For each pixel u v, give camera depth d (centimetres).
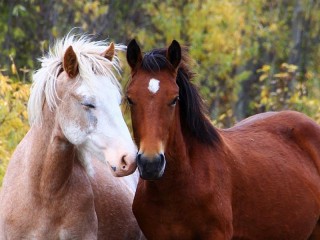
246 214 1252
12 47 2561
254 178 1264
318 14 3203
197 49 2667
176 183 1179
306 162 1359
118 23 2775
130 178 1310
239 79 2758
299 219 1314
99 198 1194
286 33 3117
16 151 1159
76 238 1125
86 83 1072
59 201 1115
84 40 1152
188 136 1206
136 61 1156
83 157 1127
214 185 1200
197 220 1191
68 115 1080
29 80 2420
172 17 2703
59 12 2683
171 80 1144
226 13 2719
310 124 1391
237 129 1340
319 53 3231
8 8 2653
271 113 1408
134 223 1252
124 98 1177
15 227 1120
